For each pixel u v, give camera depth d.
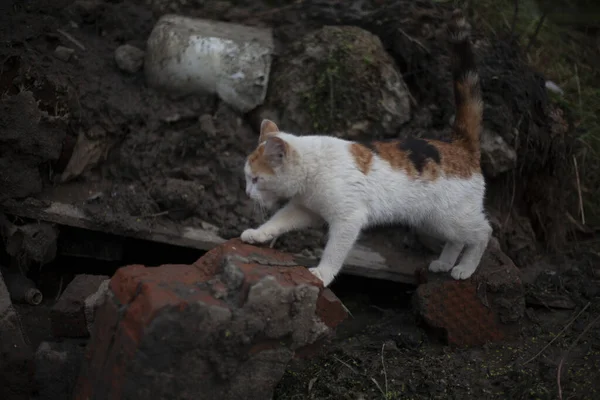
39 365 3.46
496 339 4.08
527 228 5.09
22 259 4.25
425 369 3.74
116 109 4.65
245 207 4.55
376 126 4.88
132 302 2.96
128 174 4.61
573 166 5.43
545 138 5.12
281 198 4.04
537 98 5.24
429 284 4.07
